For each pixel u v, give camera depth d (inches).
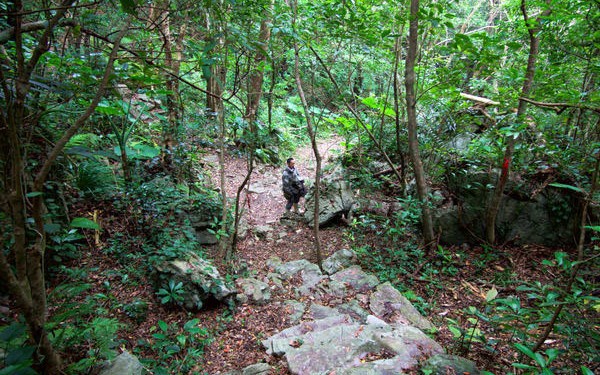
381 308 168.1
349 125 304.2
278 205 334.3
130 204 197.5
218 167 366.3
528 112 202.1
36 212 69.1
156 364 122.7
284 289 192.2
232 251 219.5
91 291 156.8
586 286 99.6
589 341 99.9
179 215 219.6
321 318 163.8
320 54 250.5
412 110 203.5
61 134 178.9
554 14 153.2
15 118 62.1
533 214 217.0
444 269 204.4
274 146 449.4
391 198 280.4
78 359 105.7
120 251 180.5
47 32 60.9
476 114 267.0
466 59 194.7
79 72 104.1
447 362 108.7
